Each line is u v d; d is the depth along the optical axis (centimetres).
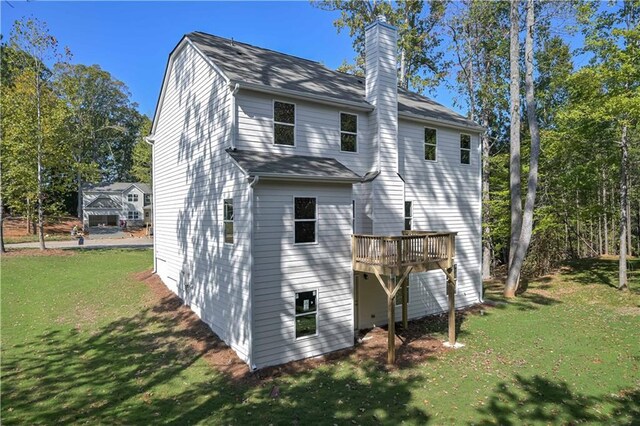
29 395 794
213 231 1145
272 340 948
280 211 970
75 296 1492
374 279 1298
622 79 1439
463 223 1608
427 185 1477
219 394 795
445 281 1518
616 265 2228
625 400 743
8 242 3038
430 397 767
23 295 1493
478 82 2286
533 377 855
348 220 1105
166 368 923
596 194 2327
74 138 3148
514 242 1753
